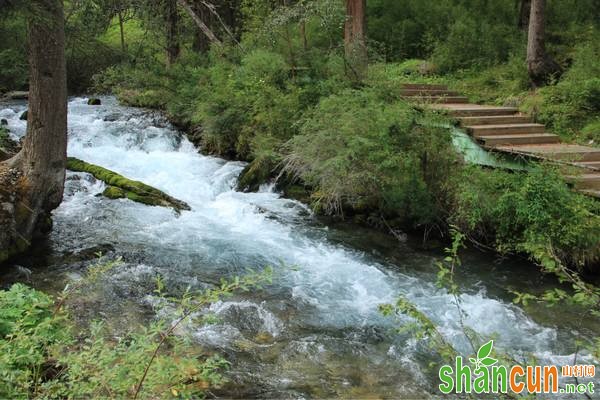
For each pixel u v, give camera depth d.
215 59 16.12
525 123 11.33
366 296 6.95
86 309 6.17
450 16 17.62
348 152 8.73
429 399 4.83
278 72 12.60
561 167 8.10
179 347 4.00
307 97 11.55
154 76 16.22
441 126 9.14
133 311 6.20
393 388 5.00
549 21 16.45
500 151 9.64
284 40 13.48
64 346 4.41
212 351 5.45
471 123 10.82
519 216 7.46
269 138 11.30
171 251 8.12
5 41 11.58
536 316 6.51
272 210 10.00
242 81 12.99
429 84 13.43
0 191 7.38
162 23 17.19
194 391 4.24
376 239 8.89
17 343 3.85
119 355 3.74
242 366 5.25
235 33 18.94
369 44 15.32
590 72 11.91
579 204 7.20
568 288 7.21
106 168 11.79
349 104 9.89
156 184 11.24
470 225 8.18
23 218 7.52
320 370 5.27
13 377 3.54
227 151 13.27
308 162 9.85
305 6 13.00
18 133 13.65
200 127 14.00
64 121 7.96
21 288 4.64
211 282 7.13
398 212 9.05
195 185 11.30
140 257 7.83
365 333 6.02
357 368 5.33
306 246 8.55
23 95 20.06
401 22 18.06
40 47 7.53
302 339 5.85
